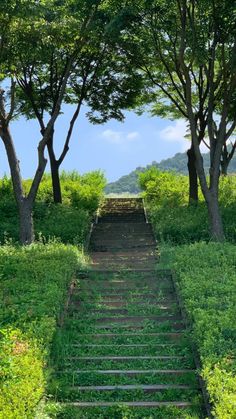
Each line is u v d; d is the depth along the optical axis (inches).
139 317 506.0
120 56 973.8
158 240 839.1
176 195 1139.9
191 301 473.4
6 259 612.4
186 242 778.8
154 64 943.7
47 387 369.7
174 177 1412.4
